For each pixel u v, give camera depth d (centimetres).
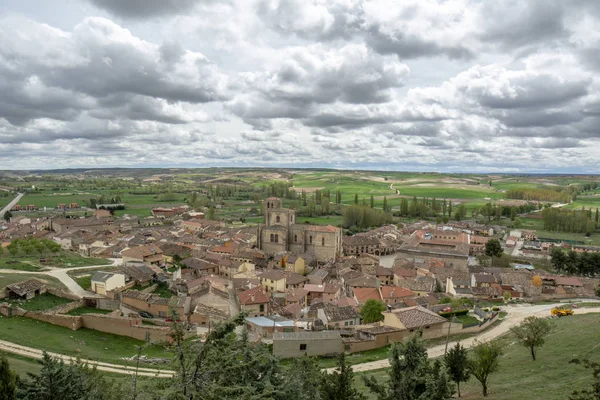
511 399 4959
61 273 12325
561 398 4675
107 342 8044
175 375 2709
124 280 11644
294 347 8031
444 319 9319
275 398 3319
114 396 3697
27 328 7950
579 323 8631
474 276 14800
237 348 3086
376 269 16525
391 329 8925
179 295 11206
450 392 3556
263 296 11250
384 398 3556
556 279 15012
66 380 3434
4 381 3538
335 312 10125
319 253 19750
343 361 4181
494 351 5428
